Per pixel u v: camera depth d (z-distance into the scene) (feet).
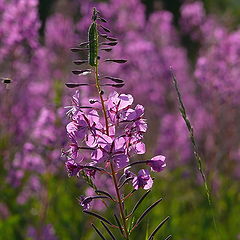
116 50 42.78
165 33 49.62
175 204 32.14
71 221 29.40
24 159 29.73
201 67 40.86
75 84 12.09
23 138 36.88
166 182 33.47
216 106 40.22
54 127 28.22
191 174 34.68
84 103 27.22
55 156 28.37
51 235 28.14
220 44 41.22
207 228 29.32
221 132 39.52
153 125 40.75
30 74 39.86
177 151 39.32
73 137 12.41
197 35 48.26
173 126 40.40
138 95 42.47
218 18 48.29
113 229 26.40
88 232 27.76
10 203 32.04
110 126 12.48
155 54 44.21
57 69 41.70
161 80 44.50
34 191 29.66
